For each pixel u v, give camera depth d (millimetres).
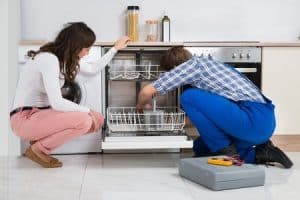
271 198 2506
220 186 2664
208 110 3176
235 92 3209
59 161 3447
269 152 3316
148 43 3828
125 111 4059
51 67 3072
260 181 2771
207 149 3469
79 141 3846
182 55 3338
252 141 3252
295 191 2646
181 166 2998
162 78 3207
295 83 4004
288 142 4035
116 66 3900
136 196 2553
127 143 3307
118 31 4449
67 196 2547
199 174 2795
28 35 4363
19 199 2484
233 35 4531
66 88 3701
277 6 4543
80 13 4402
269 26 4555
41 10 4359
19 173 3107
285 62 3982
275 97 3996
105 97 3832
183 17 4492
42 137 3258
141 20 4461
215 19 4520
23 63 3818
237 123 3139
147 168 3277
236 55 3926
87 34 3184
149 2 4453
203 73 3203
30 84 3209
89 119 3229
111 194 2590
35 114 3209
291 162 3258
